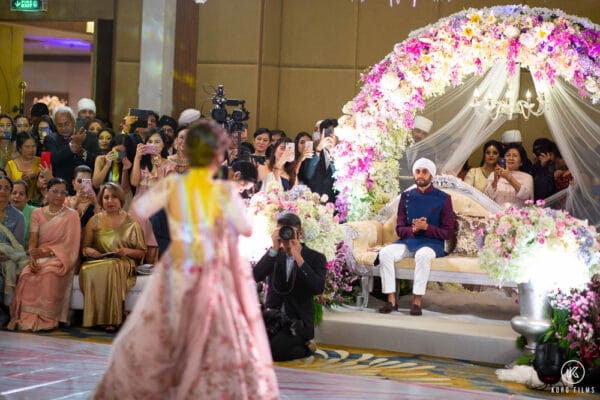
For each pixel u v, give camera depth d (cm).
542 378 692
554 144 1138
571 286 733
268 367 488
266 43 1376
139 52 1360
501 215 763
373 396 642
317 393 645
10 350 768
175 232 486
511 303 1003
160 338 475
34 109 1253
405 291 1045
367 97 1001
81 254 928
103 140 1091
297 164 1024
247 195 926
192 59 1362
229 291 486
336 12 1393
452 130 1118
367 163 999
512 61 932
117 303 880
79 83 2084
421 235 920
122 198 931
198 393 466
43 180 1007
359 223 962
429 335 806
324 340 841
